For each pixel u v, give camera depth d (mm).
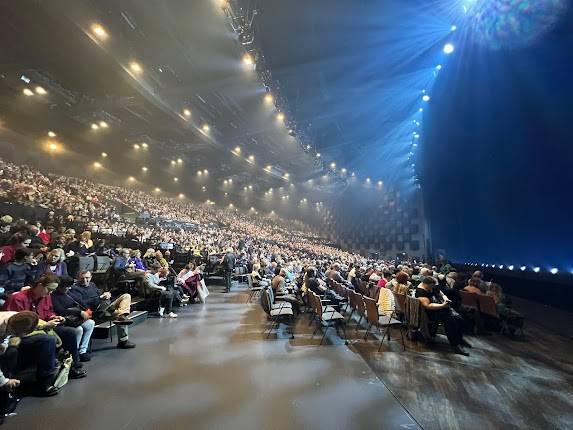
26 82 20047
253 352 4688
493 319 6141
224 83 20734
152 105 22344
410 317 5520
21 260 4715
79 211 17016
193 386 3455
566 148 7883
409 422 2791
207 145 30734
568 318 7402
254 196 47969
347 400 3191
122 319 4770
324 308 6555
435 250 18031
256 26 12297
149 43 17844
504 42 8562
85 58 17141
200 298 8969
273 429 2643
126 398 3146
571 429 2729
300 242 35812
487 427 2740
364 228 34188
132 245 12172
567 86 7207
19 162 22750
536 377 3854
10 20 13984
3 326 2938
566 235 8570
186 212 32125
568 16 6484
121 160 30812
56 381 3236
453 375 3900
